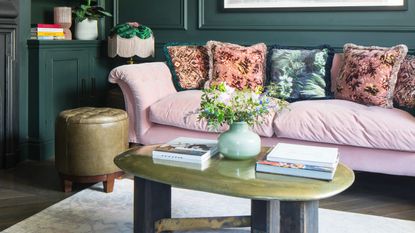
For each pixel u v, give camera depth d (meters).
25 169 3.26
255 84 3.30
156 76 3.29
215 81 3.34
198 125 2.89
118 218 2.32
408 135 2.45
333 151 1.81
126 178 3.02
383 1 3.38
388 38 3.40
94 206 2.49
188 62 3.55
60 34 3.66
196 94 3.10
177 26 4.01
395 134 2.47
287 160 1.71
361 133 2.54
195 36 3.97
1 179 3.01
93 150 2.65
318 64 3.25
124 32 3.73
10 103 3.26
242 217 1.94
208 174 1.69
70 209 2.44
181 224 1.93
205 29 3.93
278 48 3.46
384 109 2.79
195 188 1.58
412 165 2.50
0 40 3.16
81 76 3.90
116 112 2.83
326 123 2.61
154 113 3.00
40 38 3.48
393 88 2.92
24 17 3.36
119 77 3.04
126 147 2.84
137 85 3.03
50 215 2.35
